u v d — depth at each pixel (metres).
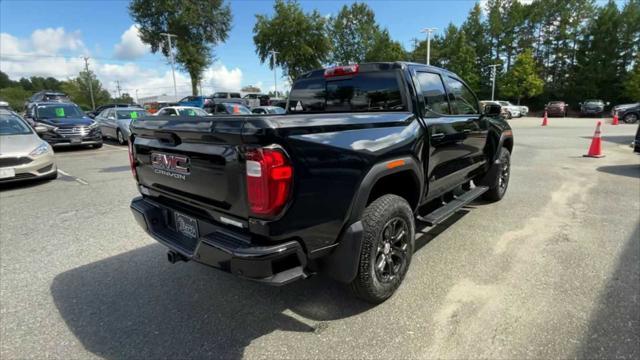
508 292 2.85
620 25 39.66
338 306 2.75
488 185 5.02
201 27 37.25
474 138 4.16
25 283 3.16
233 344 2.34
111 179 7.42
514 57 47.38
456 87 4.04
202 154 2.19
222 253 2.06
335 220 2.26
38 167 6.76
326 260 2.47
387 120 2.72
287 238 2.06
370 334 2.40
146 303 2.84
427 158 3.13
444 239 3.95
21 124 7.52
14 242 4.07
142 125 2.75
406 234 2.85
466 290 2.90
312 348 2.29
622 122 23.72
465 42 46.56
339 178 2.23
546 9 44.22
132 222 4.73
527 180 6.77
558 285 2.94
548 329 2.39
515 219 4.57
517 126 21.41
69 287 3.09
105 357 2.24
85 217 4.93
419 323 2.50
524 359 2.13
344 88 3.60
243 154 1.94
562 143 12.38
